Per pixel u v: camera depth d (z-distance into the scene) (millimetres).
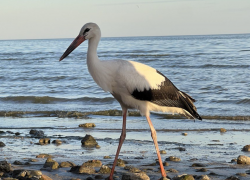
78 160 10070
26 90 25375
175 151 11328
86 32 8617
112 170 8188
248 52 49344
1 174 8234
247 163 9750
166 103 9016
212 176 8477
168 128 14789
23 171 8117
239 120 16406
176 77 28781
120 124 15531
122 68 8508
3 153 10961
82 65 39500
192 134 13789
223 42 82312
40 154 10500
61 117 17375
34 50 69688
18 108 19281
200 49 57875
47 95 23453
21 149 11492
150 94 8703
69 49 8633
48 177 7707
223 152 11188
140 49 63281
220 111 17969
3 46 91062
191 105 9336
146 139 13008
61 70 35531
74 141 12664
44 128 14922
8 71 35500
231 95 21641
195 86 24766
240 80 26594
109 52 57656
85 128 14836
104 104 20703
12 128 14992
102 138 13078
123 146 11953
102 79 8531
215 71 31656
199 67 34469
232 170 9062
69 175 8398
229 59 40625
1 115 17844
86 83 27609
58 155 10688
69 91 24672
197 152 11195
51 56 53094
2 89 25891
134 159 10305
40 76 30828
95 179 8117
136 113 17625
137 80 8523
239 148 11680
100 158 10359
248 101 19922
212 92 22719
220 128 14578
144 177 7922
